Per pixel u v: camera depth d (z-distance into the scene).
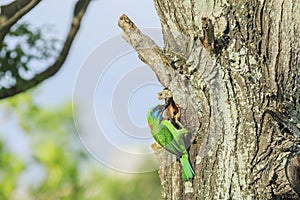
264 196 11.58
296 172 11.56
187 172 11.67
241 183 11.60
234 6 11.67
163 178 11.74
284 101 11.63
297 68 11.65
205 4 11.70
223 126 11.65
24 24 12.42
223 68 11.66
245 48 11.66
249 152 11.61
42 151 16.28
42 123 16.08
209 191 11.63
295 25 11.66
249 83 11.64
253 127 11.62
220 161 11.63
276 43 11.66
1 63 12.40
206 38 11.66
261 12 11.66
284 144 11.59
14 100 15.66
